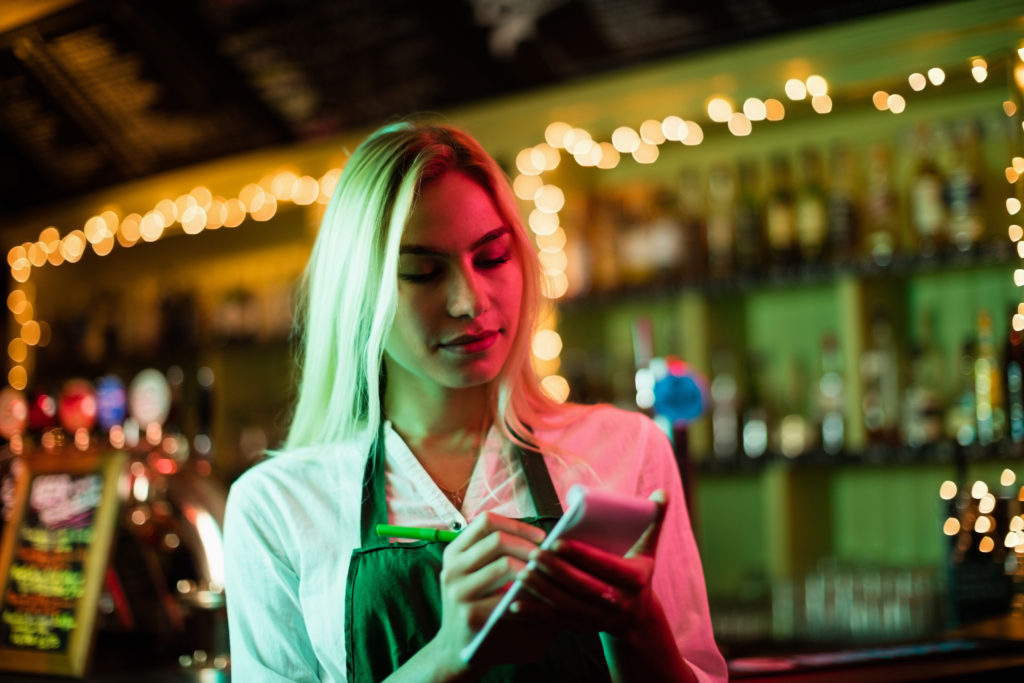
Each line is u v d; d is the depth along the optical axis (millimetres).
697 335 2572
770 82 2209
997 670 1321
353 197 1107
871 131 2549
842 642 2242
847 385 2334
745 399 2703
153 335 3779
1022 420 1865
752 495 2758
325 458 1166
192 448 2086
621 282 2779
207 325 3779
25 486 1790
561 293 2760
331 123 2873
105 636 1772
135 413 2174
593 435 1175
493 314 1064
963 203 2227
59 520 1731
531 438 1140
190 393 3594
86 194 3469
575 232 2814
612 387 2945
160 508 1813
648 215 2801
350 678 1053
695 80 2293
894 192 2434
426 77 2658
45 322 3814
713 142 2799
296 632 1119
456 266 1043
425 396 1157
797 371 2654
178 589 1774
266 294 3471
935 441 2242
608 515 781
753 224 2580
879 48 2035
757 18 2158
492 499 1108
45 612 1670
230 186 3172
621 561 813
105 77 3104
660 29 2293
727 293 2602
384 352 1181
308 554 1108
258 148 3027
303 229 3496
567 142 2602
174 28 2879
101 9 2896
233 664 1135
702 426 2561
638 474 1148
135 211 3441
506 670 1035
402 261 1050
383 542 1075
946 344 2404
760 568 2729
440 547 1062
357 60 2723
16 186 3576
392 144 1100
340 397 1159
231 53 2869
